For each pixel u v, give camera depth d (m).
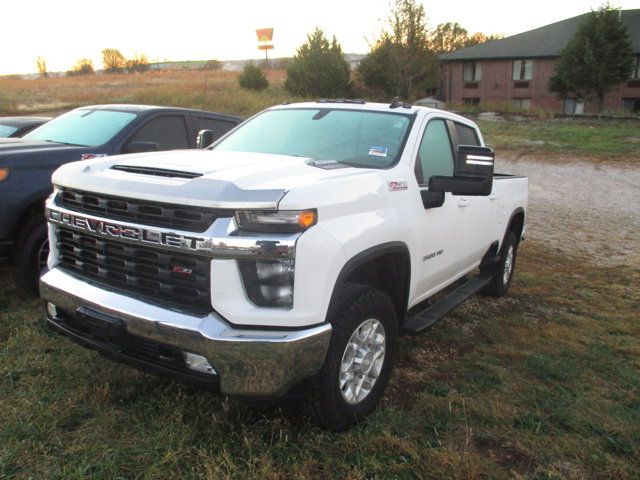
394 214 3.63
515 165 19.36
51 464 2.93
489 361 4.61
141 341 3.03
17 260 5.03
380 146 4.07
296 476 2.94
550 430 3.61
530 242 9.39
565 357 4.80
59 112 27.67
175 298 2.99
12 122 8.33
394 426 3.46
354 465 3.07
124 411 3.42
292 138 4.32
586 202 13.47
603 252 8.93
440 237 4.33
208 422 3.35
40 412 3.34
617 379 4.46
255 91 38.75
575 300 6.45
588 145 23.33
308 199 2.94
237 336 2.79
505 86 43.91
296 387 3.18
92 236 3.26
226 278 2.81
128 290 3.15
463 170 3.65
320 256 2.93
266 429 3.29
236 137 4.62
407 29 41.34
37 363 3.92
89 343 3.28
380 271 3.89
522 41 44.19
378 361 3.59
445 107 38.88
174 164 3.32
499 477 3.09
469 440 3.41
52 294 3.37
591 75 35.75
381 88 45.69
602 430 3.65
